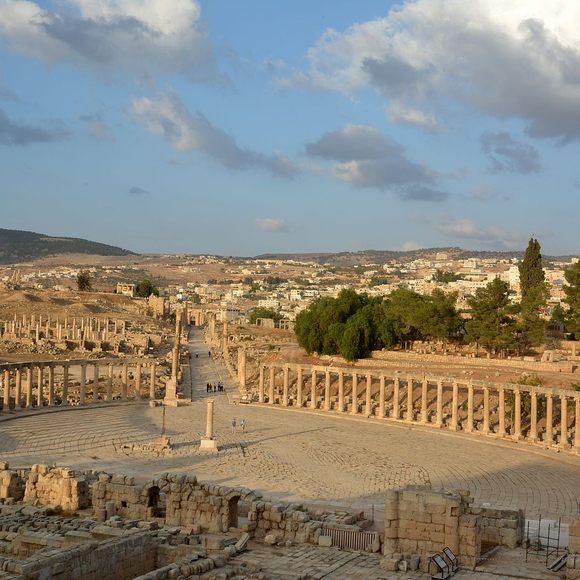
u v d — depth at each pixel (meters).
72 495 68.25
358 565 53.66
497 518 60.78
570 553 53.75
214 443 108.81
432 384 151.62
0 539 54.00
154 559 51.56
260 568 51.69
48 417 132.62
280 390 170.50
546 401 127.12
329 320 188.50
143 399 160.75
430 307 183.38
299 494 84.12
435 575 50.88
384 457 107.19
